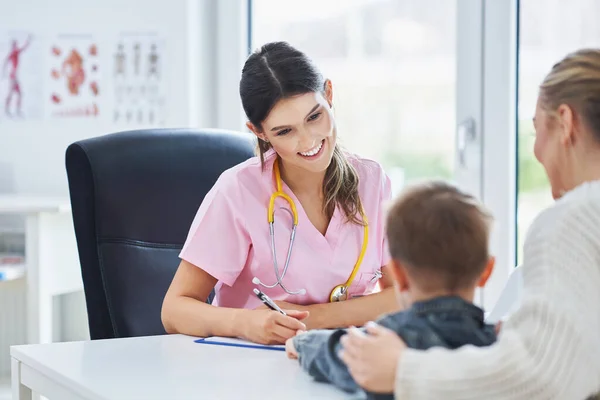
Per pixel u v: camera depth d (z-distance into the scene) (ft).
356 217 5.54
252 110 5.12
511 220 7.97
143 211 6.05
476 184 8.08
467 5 8.04
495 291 8.02
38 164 9.63
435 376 3.08
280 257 5.41
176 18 9.19
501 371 3.04
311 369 3.80
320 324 5.18
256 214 5.44
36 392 4.46
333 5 8.82
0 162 9.73
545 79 3.67
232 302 5.61
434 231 3.27
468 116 8.09
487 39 7.96
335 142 5.26
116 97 9.39
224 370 4.04
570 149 3.57
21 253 9.86
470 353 3.11
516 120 7.96
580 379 3.07
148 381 3.84
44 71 9.57
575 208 3.26
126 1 9.32
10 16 9.61
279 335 4.58
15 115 9.66
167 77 9.26
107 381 3.84
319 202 5.56
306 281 5.40
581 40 7.68
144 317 5.90
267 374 3.96
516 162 8.00
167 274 6.05
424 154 8.38
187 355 4.37
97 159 5.95
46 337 8.19
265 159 5.57
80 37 9.45
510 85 7.91
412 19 8.37
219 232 5.42
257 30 9.34
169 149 6.28
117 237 5.93
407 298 3.46
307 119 5.04
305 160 5.14
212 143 6.50
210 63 9.46
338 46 8.82
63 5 9.48
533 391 3.05
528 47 7.88
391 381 3.16
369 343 3.24
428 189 3.43
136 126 9.36
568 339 3.05
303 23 9.03
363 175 5.79
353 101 8.73
